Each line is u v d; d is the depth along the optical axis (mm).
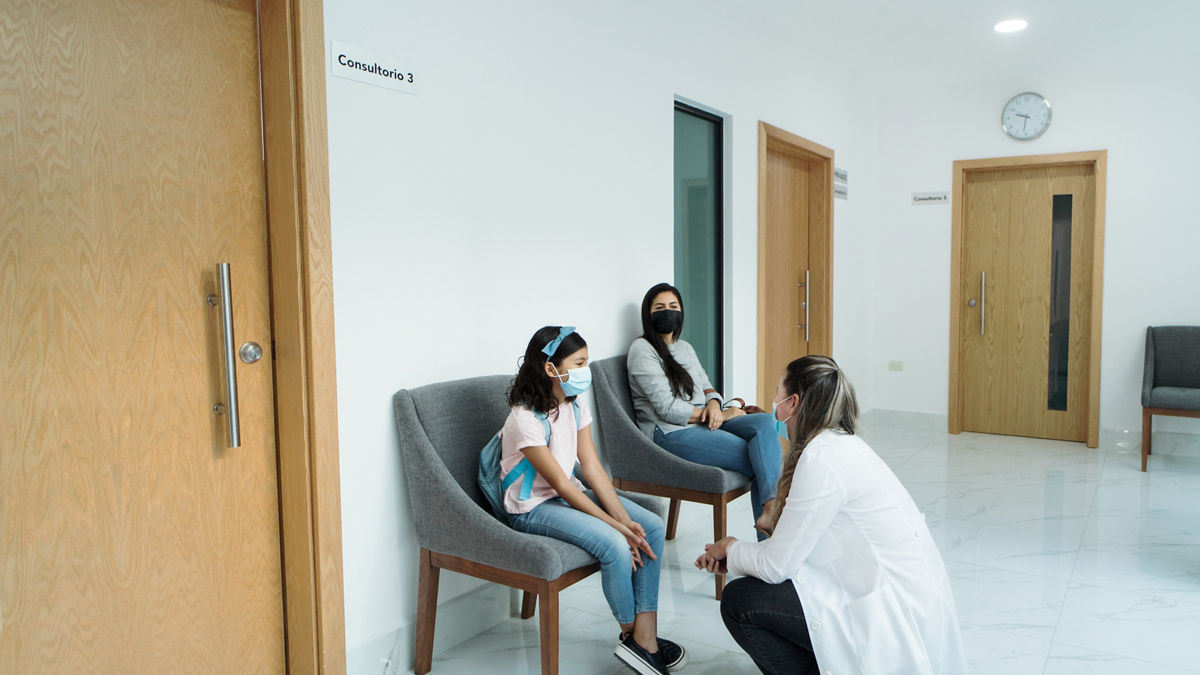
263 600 1994
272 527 2004
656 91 3316
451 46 2348
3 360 1526
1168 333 4707
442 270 2352
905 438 5469
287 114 1889
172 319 1782
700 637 2469
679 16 3457
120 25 1682
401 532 2260
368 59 2094
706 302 3920
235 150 1891
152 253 1744
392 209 2186
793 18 3969
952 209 5496
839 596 1758
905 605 1698
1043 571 3002
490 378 2430
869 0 3715
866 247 5727
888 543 1736
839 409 1887
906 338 5762
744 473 2814
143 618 1757
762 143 4176
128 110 1699
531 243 2684
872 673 1662
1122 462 4715
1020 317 5418
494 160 2518
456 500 2084
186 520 1823
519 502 2193
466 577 2488
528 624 2609
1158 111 4777
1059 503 3885
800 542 1771
